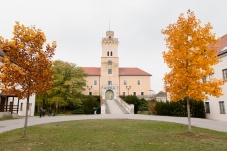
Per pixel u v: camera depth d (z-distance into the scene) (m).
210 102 29.62
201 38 13.62
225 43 29.25
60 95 49.25
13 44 12.70
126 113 41.75
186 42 14.05
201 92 13.38
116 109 45.94
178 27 14.22
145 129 16.42
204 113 31.14
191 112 31.34
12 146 10.49
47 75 13.56
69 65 53.28
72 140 12.04
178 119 25.70
